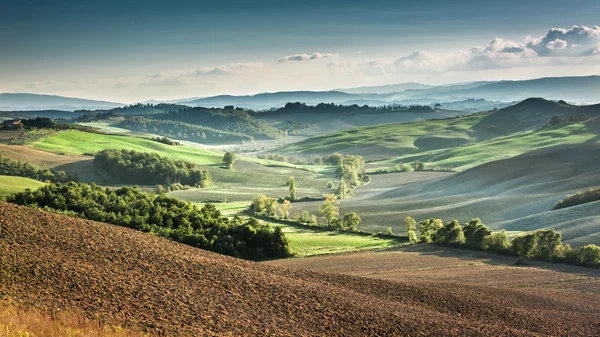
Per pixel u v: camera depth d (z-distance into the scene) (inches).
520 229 4148.6
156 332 840.3
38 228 1320.1
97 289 997.2
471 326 1275.8
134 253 1317.7
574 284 2443.4
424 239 3673.7
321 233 3949.3
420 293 1585.9
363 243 3560.5
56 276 1013.8
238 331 937.5
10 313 754.8
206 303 1061.8
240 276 1326.3
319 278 1558.8
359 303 1290.6
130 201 3198.8
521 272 2704.2
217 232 3021.7
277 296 1214.3
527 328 1398.9
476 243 3361.2
